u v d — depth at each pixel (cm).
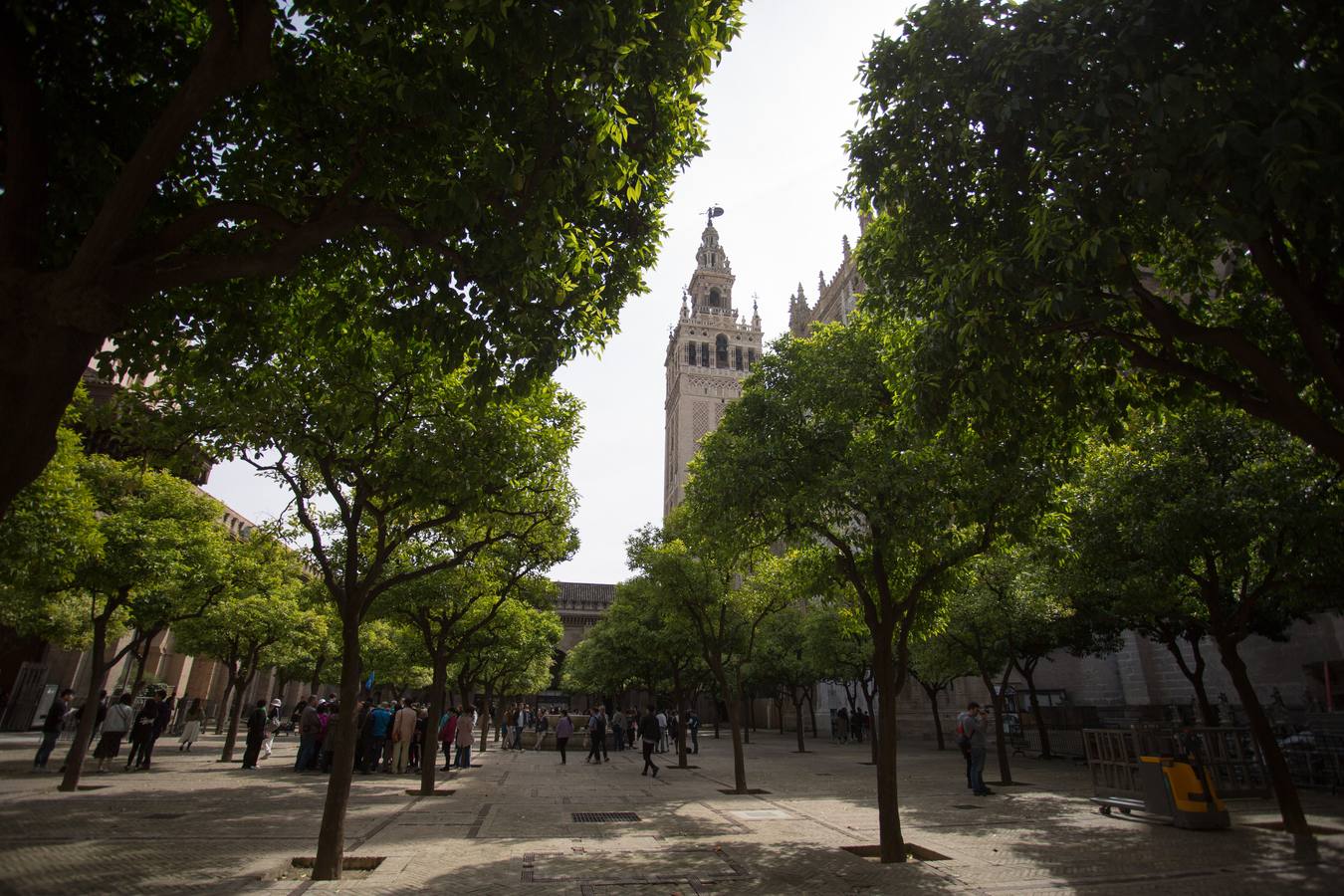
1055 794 1734
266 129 780
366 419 962
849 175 965
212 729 4753
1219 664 3017
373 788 1852
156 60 705
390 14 612
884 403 1184
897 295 994
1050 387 916
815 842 1137
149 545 1669
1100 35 637
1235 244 821
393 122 720
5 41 520
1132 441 1334
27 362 461
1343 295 709
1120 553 1316
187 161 768
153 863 921
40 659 3400
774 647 4272
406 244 723
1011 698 3647
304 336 912
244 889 804
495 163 608
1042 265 719
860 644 3206
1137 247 798
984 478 1015
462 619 2211
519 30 568
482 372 767
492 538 1288
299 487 1039
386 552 1065
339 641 3366
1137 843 1084
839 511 1123
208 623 2472
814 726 5556
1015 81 702
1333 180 510
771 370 1291
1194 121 575
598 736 3048
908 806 1559
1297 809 1143
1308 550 1170
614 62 612
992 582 2081
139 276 532
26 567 1298
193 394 977
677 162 870
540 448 1162
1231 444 1240
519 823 1310
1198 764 1236
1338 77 530
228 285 800
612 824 1314
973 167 820
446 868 933
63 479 1228
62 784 1594
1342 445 630
